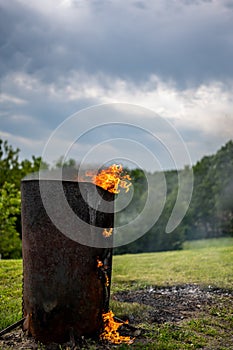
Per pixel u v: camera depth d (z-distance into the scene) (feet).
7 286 18.03
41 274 10.64
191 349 11.09
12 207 35.50
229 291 17.90
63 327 10.60
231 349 11.25
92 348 10.32
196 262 24.82
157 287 18.93
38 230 10.64
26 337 11.15
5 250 36.70
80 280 10.62
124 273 22.59
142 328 12.46
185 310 15.07
